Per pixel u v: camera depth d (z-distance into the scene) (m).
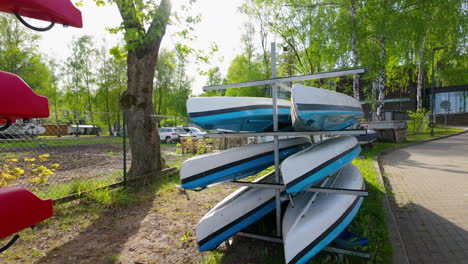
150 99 6.79
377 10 12.71
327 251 2.90
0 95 0.70
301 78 2.83
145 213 4.38
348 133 2.56
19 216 0.82
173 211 4.46
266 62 26.55
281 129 3.82
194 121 3.01
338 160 3.02
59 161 10.63
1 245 3.28
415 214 4.35
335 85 15.80
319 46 14.76
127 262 2.87
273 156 3.37
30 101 0.79
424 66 20.61
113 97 38.56
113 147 17.81
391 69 18.55
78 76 37.38
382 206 4.27
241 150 3.14
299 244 2.33
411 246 3.33
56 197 4.98
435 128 26.94
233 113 3.07
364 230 3.28
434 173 7.29
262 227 3.49
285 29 16.34
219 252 3.04
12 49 25.34
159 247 3.20
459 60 20.11
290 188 2.45
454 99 33.19
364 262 2.69
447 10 13.16
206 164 2.91
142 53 6.56
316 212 2.64
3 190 0.79
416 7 13.54
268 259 2.84
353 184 3.49
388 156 10.88
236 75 30.73
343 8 14.27
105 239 3.44
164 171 6.96
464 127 28.17
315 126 3.23
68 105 37.66
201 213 4.35
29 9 0.80
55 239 3.45
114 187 5.62
